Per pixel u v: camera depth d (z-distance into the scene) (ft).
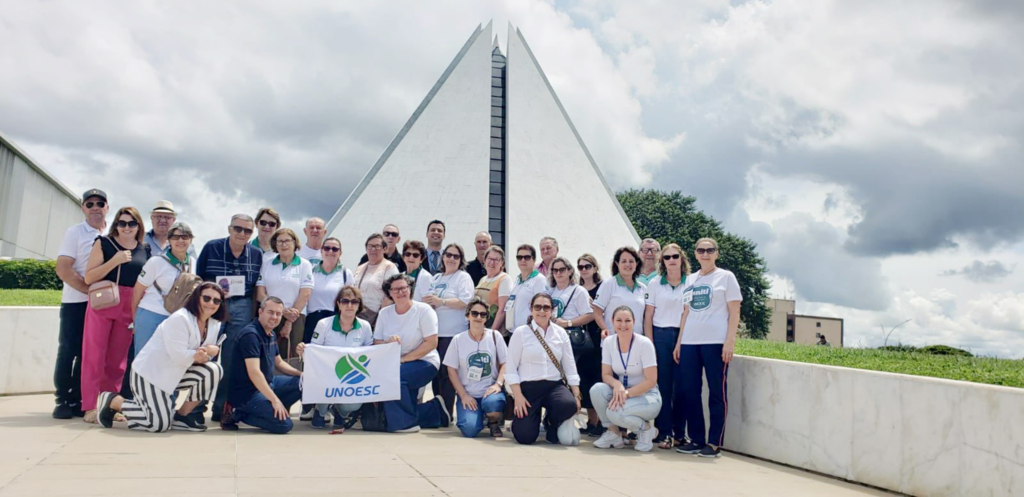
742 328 142.51
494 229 83.56
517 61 92.94
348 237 79.92
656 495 15.88
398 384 24.48
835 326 249.55
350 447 20.39
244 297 25.75
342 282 28.86
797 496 17.17
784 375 22.38
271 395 22.80
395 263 31.83
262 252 26.89
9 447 17.85
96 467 15.67
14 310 31.04
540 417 23.82
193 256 27.30
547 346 23.88
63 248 24.20
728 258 139.85
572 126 93.45
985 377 21.62
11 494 12.84
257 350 23.13
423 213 81.92
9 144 101.45
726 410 24.32
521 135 86.99
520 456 20.44
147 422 21.62
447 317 27.84
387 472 16.66
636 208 147.64
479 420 24.26
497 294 28.32
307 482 15.06
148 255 25.30
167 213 26.27
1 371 30.55
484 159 86.12
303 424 25.86
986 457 16.20
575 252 80.48
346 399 24.06
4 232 102.27
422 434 24.25
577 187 86.99
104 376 23.95
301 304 27.02
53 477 14.43
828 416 20.58
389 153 87.15
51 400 29.09
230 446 19.52
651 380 23.11
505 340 29.60
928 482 17.51
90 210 24.79
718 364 22.99
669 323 24.72
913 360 28.58
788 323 240.53
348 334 25.36
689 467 20.48
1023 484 15.33
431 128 89.30
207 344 22.77
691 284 23.94
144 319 23.34
